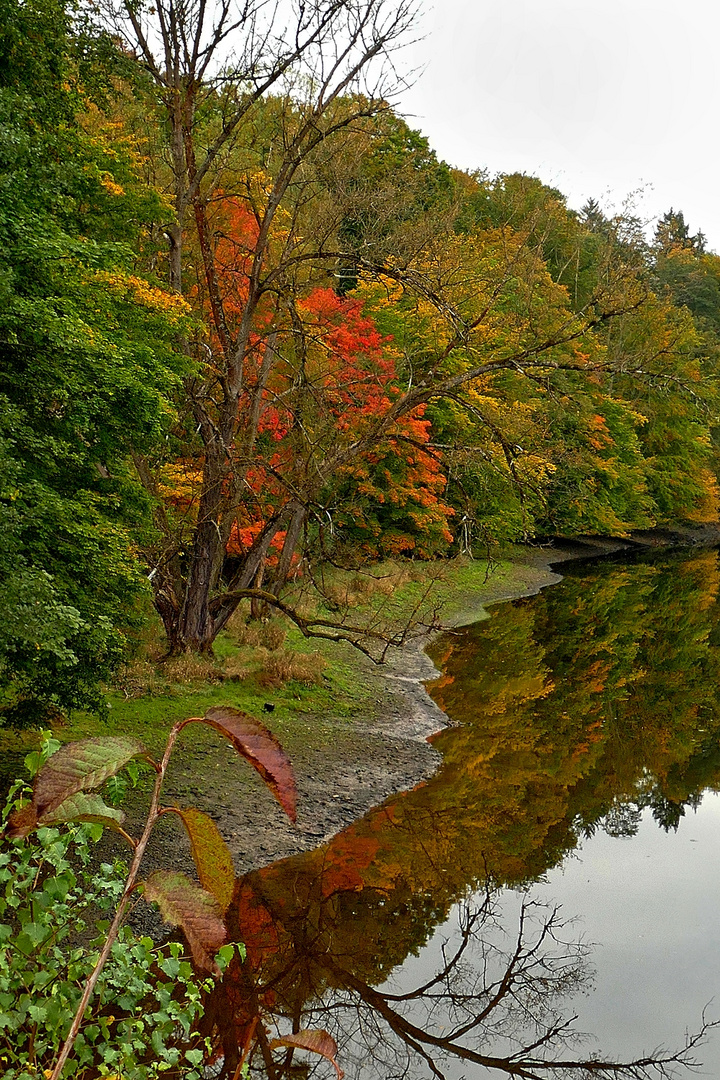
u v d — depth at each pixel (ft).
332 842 33.99
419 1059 22.41
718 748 49.34
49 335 25.46
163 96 45.52
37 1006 10.82
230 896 5.82
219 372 46.68
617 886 32.81
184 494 49.26
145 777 34.19
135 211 38.55
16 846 11.21
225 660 47.80
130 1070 11.55
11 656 24.49
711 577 117.60
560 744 48.34
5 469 24.04
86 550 27.25
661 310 146.41
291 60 43.65
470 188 138.92
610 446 130.21
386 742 44.91
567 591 100.83
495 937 28.76
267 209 45.68
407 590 81.92
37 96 31.40
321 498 73.15
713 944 28.91
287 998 24.53
